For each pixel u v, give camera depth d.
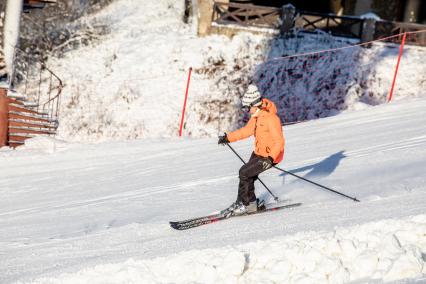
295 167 25.22
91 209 23.27
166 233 16.95
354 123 36.28
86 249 16.38
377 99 51.97
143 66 56.69
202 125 51.19
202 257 12.12
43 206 25.52
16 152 38.59
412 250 10.84
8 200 27.92
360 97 52.28
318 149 29.33
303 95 53.09
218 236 15.33
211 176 27.02
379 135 30.94
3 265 15.66
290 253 11.43
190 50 57.75
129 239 16.88
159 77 55.41
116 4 66.81
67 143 39.81
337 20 64.44
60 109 52.94
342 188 19.59
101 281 12.11
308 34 58.59
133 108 52.62
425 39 57.66
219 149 34.59
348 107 51.69
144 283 11.80
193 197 22.80
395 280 10.22
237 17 63.72
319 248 11.57
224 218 17.42
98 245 16.66
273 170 24.92
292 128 38.06
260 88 54.09
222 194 22.72
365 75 53.72
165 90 54.09
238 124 51.28
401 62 54.84
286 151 30.06
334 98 52.44
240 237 14.74
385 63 54.66
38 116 46.25
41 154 37.94
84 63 58.00
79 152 37.94
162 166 31.81
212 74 55.41
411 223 12.08
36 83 55.81
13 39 48.06
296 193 19.78
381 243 11.28
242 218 17.25
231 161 30.52
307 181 19.72
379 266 10.77
